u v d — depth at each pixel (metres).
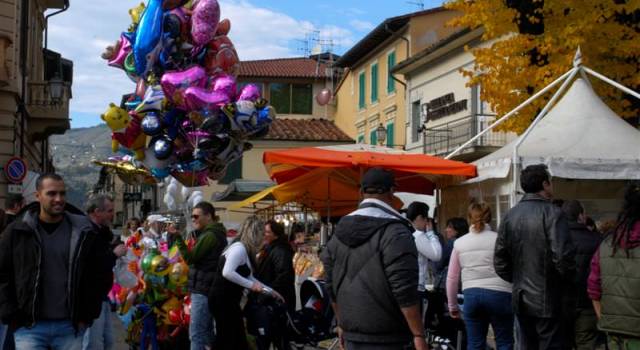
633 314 5.11
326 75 43.22
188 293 9.20
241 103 9.22
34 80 28.61
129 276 9.06
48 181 5.35
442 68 28.66
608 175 9.83
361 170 10.55
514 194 9.89
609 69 13.66
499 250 6.17
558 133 10.82
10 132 20.83
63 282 5.37
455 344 8.63
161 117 9.20
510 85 13.84
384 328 4.73
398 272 4.64
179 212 10.82
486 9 14.10
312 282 8.64
